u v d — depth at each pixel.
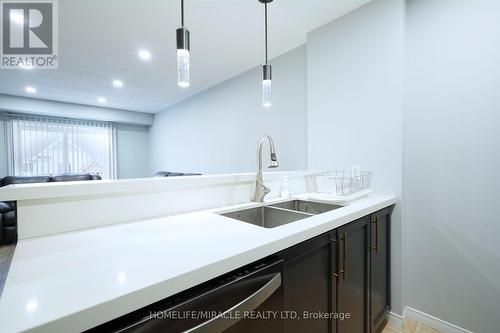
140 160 6.77
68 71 3.43
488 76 1.49
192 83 4.01
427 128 1.73
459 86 1.59
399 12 1.74
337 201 1.58
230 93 3.78
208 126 4.31
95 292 0.51
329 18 2.12
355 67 1.99
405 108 1.79
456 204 1.62
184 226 1.02
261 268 0.79
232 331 0.70
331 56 2.15
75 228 0.96
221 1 1.93
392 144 1.79
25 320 0.42
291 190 1.93
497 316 1.48
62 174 4.75
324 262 1.12
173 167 5.52
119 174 6.42
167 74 3.57
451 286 1.64
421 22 1.74
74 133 5.74
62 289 0.52
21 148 5.11
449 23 1.62
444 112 1.65
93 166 5.98
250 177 1.61
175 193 1.26
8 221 2.93
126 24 2.26
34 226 0.88
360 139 1.96
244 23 2.24
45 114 5.23
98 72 3.48
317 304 1.08
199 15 2.12
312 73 2.29
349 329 1.29
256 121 3.35
